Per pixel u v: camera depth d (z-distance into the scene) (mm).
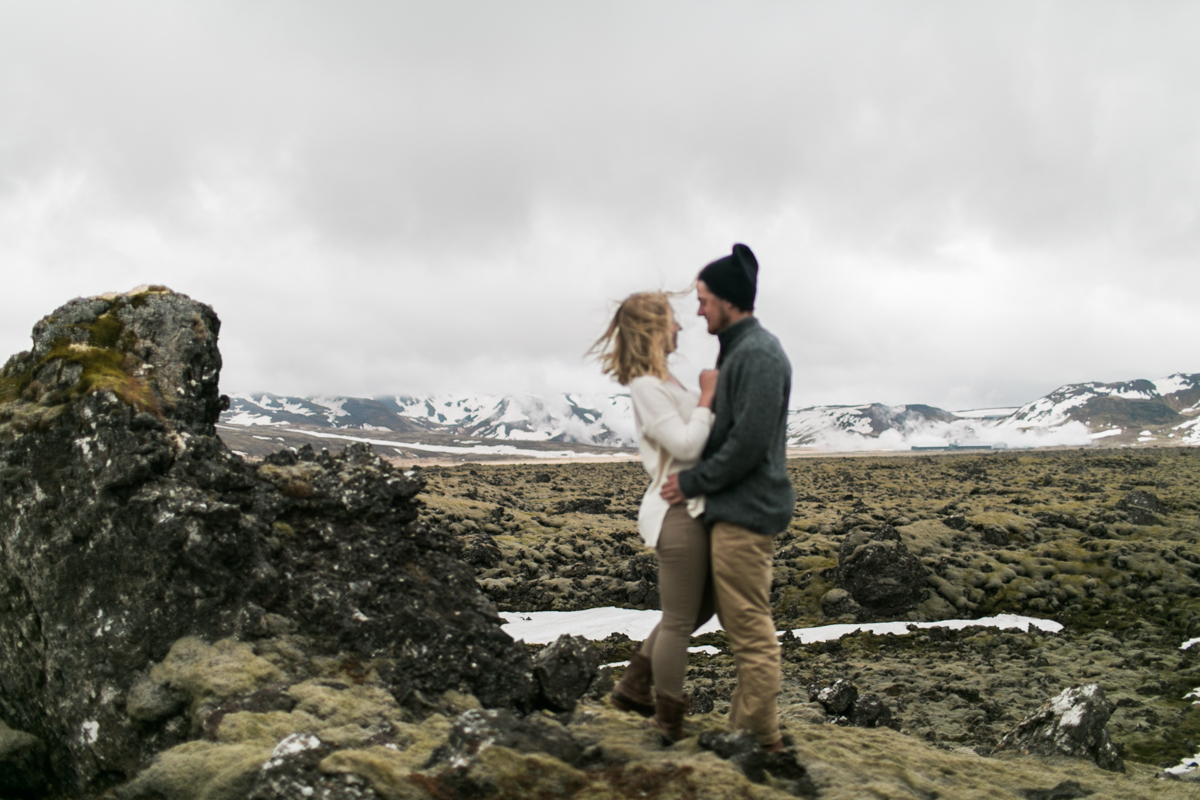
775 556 36188
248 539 6652
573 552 39656
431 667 6477
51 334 7652
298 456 8211
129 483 6531
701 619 5660
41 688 6914
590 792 4594
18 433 6809
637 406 5102
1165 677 18797
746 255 5133
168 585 6406
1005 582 31438
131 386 7160
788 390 4957
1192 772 8211
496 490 66625
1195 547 34344
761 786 4703
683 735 5672
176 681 6023
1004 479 86438
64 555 6598
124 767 6113
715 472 4750
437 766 4762
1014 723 15664
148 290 8188
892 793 4941
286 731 5367
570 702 6672
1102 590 30750
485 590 31188
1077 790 5992
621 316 5266
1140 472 95125
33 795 6809
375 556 7281
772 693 5074
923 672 20344
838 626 27844
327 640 6582
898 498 64312
